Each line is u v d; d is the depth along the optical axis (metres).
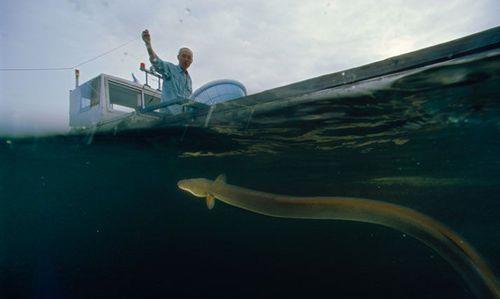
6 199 34.53
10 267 23.92
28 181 27.80
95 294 15.49
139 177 24.47
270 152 13.11
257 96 6.90
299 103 6.80
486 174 14.94
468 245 4.88
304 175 19.23
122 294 15.16
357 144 10.76
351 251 30.78
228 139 11.08
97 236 41.12
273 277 16.78
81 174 24.11
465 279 5.04
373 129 8.78
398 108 6.84
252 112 7.62
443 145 10.30
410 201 26.25
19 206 37.53
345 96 6.19
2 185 29.00
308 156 13.45
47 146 14.80
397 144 10.48
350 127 8.67
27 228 39.72
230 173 21.23
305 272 17.94
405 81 5.24
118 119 8.93
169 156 15.80
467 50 4.23
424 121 7.82
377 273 19.50
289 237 35.62
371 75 5.28
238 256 26.05
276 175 19.95
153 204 33.12
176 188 26.03
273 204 6.53
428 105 6.59
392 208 5.57
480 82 5.18
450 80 5.14
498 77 4.94
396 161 13.38
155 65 7.82
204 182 7.90
